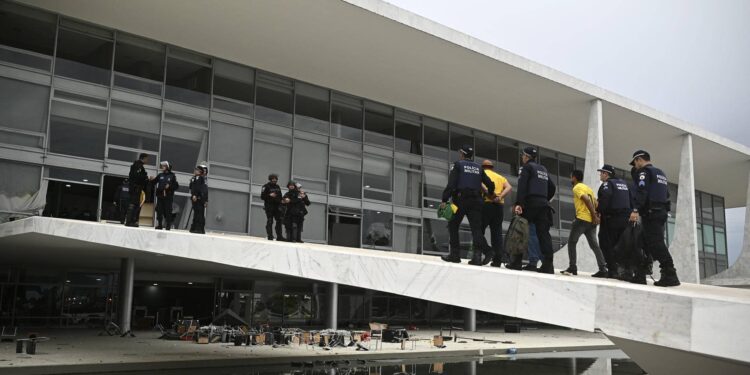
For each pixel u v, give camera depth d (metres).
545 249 9.53
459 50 22.77
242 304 28.22
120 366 14.87
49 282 26.39
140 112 22.67
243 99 25.17
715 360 7.45
